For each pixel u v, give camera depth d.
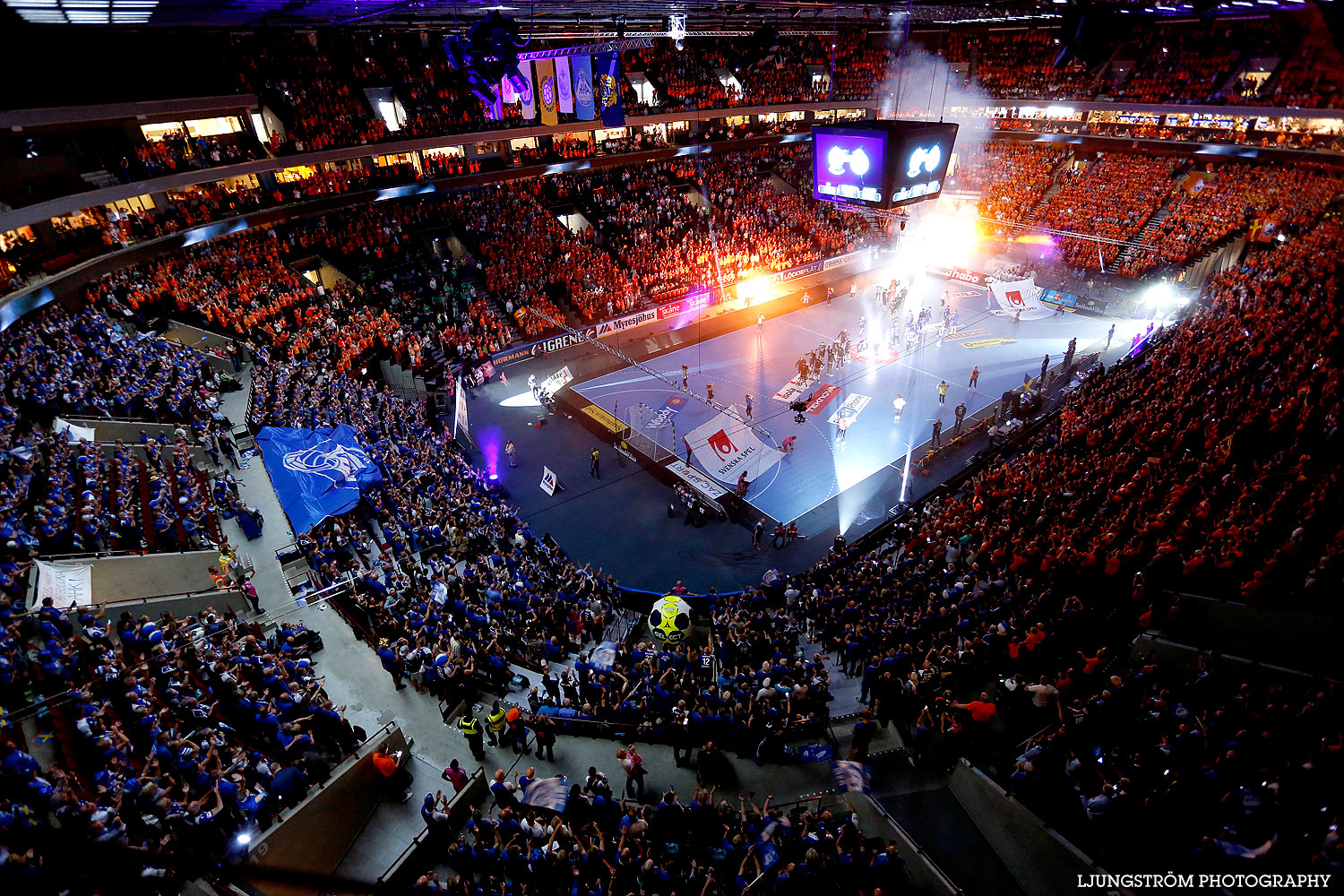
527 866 12.34
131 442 24.05
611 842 13.14
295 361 33.38
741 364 42.53
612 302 46.00
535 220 48.72
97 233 32.62
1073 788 13.42
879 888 11.09
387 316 38.38
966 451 32.78
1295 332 31.23
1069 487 23.08
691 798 14.60
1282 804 11.83
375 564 22.19
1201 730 13.41
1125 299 47.97
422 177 45.28
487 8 34.53
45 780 11.11
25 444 20.50
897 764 15.16
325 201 41.38
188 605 18.25
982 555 21.28
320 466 24.09
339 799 13.22
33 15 22.78
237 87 38.69
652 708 16.31
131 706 13.55
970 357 42.50
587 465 32.69
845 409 36.91
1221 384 27.78
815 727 16.02
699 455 33.16
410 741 15.59
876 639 17.94
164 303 34.09
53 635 14.51
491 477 31.62
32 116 27.06
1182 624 16.95
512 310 43.00
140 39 33.72
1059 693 15.59
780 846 12.63
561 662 19.48
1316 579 16.14
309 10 30.44
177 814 11.07
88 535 18.34
